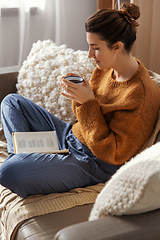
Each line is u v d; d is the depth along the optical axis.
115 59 1.19
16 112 1.46
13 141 1.35
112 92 1.25
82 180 1.23
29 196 1.15
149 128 1.16
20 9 2.77
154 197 0.66
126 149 1.16
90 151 1.31
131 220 0.66
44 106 1.81
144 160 0.74
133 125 1.14
